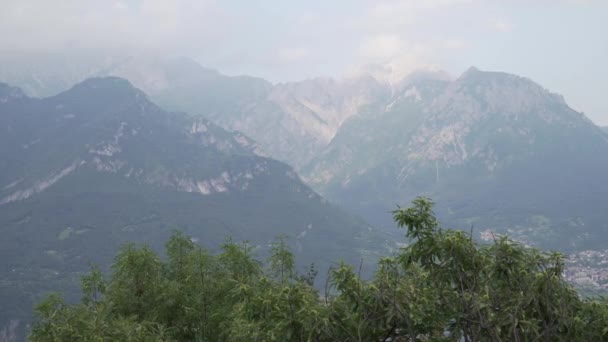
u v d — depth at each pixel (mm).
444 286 10680
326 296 10492
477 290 10516
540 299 9750
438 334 10383
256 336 11289
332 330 10117
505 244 10422
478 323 9938
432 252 10805
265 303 11195
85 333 14867
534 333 9758
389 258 11469
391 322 10211
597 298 10516
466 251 10562
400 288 10109
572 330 9945
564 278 10625
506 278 10250
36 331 15367
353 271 10383
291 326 10320
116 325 16047
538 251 10547
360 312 9953
